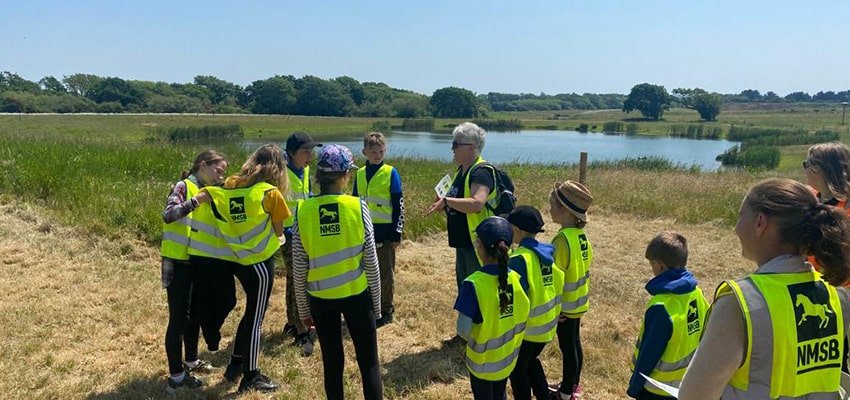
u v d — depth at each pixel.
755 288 1.73
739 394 1.75
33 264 6.43
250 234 3.91
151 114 76.12
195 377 4.23
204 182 4.12
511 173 16.84
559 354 5.00
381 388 3.58
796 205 1.73
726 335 1.74
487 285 3.18
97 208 8.03
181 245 4.00
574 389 4.11
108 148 14.83
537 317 3.49
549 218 11.02
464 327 3.17
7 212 8.00
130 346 4.79
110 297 5.72
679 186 14.23
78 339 4.84
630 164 23.42
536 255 3.49
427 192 11.72
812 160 3.19
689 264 8.17
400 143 49.00
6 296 5.55
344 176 3.53
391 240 5.44
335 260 3.44
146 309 5.50
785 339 1.68
